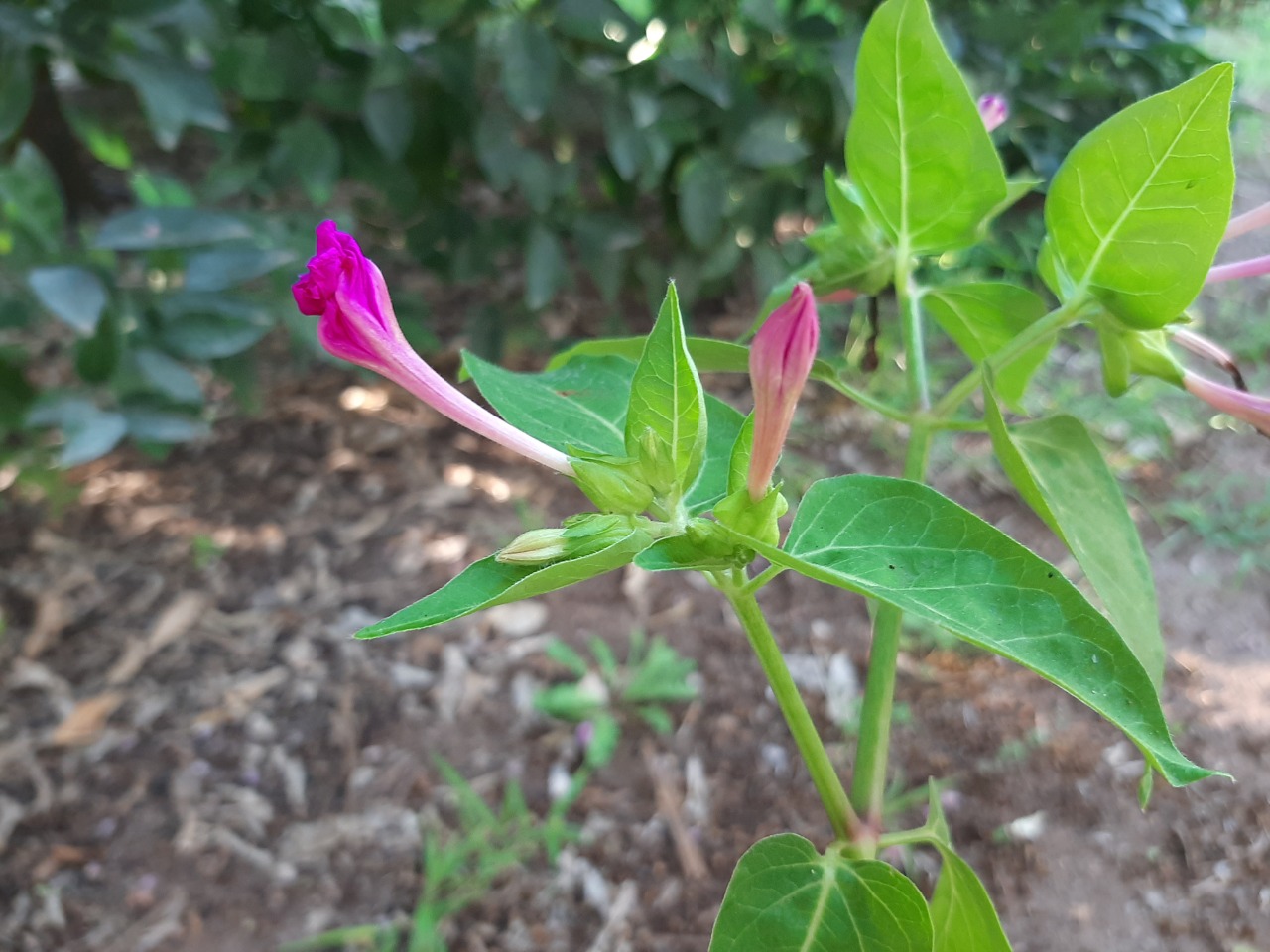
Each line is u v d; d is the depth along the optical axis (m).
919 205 0.18
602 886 0.36
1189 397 0.60
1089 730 0.41
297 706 0.43
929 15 0.15
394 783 0.40
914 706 0.42
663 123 0.51
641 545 0.13
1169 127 0.14
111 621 0.46
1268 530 0.50
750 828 0.38
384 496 0.54
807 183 0.57
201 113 0.39
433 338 0.53
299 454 0.56
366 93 0.46
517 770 0.40
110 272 0.38
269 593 0.48
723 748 0.41
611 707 0.42
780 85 0.56
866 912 0.16
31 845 0.37
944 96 0.16
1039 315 0.21
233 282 0.38
